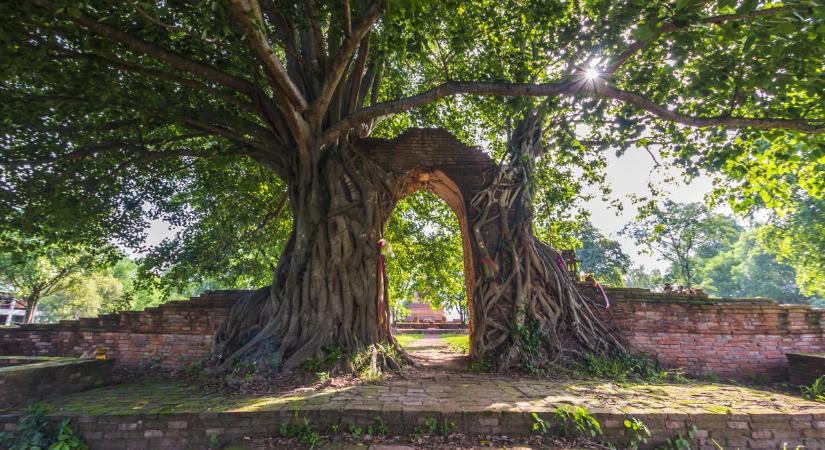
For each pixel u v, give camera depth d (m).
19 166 7.17
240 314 8.40
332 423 4.50
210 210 11.83
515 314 8.48
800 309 8.27
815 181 8.57
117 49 6.86
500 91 7.06
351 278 8.03
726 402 5.16
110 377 6.93
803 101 6.89
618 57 6.67
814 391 5.82
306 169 8.18
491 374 7.52
